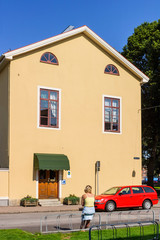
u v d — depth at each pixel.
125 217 16.78
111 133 25.39
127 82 26.58
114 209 19.45
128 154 25.95
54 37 23.30
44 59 23.27
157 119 33.59
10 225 13.90
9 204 20.92
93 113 24.78
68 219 15.95
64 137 23.47
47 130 22.88
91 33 24.75
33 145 22.25
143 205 20.44
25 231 12.18
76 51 24.58
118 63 26.36
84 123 24.34
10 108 21.72
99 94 25.17
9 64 22.06
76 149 23.83
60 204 22.20
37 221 15.13
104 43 25.23
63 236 11.16
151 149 40.94
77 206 21.56
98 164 24.06
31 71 22.66
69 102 23.94
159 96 32.38
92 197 12.33
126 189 20.25
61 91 23.69
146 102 33.56
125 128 26.08
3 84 23.31
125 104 26.31
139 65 35.72
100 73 25.41
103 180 24.64
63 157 22.50
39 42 22.69
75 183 23.52
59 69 23.77
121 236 11.09
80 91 24.44
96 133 24.77
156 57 32.56
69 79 24.09
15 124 21.77
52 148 22.94
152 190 21.12
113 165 25.19
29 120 22.28
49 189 22.61
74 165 23.61
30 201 20.94
